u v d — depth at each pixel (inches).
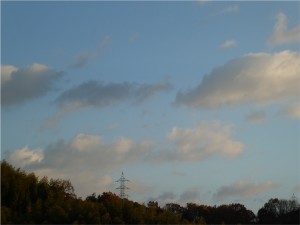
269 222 6318.9
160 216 5364.2
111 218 4997.5
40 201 4827.8
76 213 4749.0
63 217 4648.1
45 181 5393.7
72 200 5137.8
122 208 5132.9
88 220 4707.2
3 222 4350.4
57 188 5600.4
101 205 5113.2
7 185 4847.4
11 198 4872.0
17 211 4813.0
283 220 6171.3
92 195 6481.3
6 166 5064.0
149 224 5152.6
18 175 5132.9
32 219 4621.1
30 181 5191.9
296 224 6018.7
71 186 5861.2
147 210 5433.1
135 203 5462.6
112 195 6530.5
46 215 4665.4
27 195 5004.9
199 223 5979.3
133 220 5083.7
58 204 4813.0
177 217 5516.7
